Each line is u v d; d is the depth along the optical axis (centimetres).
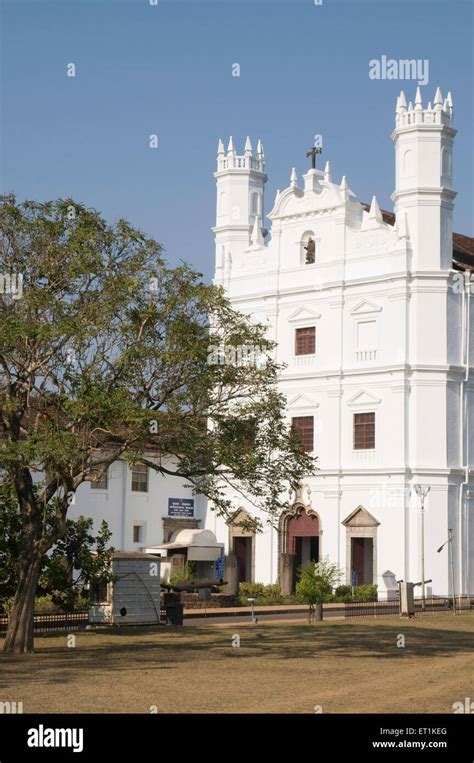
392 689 2338
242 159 6688
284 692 2270
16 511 3512
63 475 2953
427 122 5812
